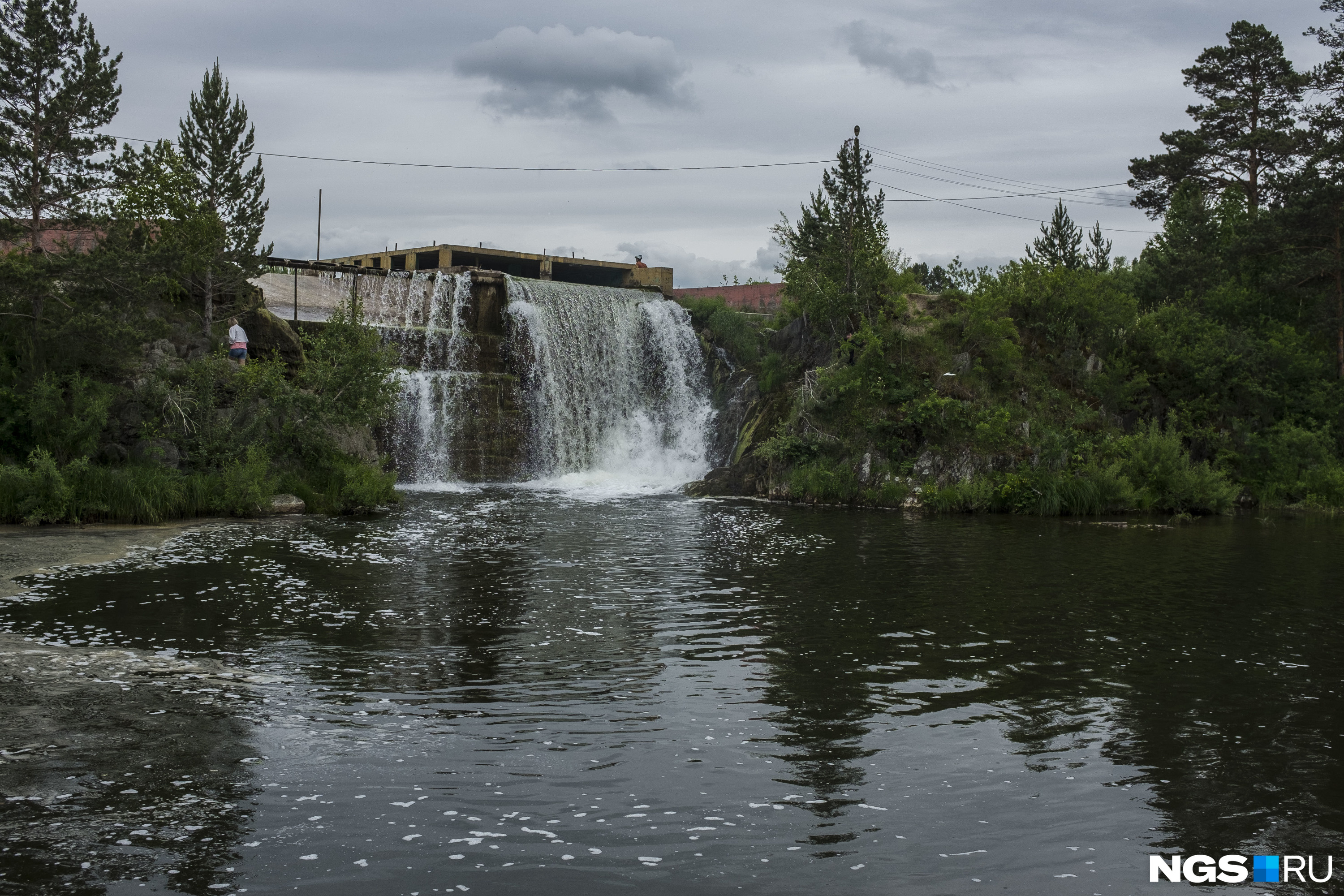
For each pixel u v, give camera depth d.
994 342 43.88
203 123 39.53
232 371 35.00
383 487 35.25
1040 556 25.62
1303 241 50.12
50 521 28.58
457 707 12.07
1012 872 8.15
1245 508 42.12
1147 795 9.74
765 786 9.79
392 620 16.88
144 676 13.06
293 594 18.94
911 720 11.89
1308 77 53.12
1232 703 12.74
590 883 7.80
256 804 9.10
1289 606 19.16
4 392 30.17
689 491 44.41
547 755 10.49
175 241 33.75
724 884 7.83
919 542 28.38
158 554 23.48
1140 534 31.22
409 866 8.02
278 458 34.41
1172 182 61.09
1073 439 41.22
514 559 23.80
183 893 7.50
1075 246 62.81
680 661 14.46
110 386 32.06
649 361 53.28
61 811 8.86
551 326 50.38
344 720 11.46
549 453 49.34
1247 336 47.75
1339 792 9.87
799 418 43.44
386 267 65.50
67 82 34.97
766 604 18.80
